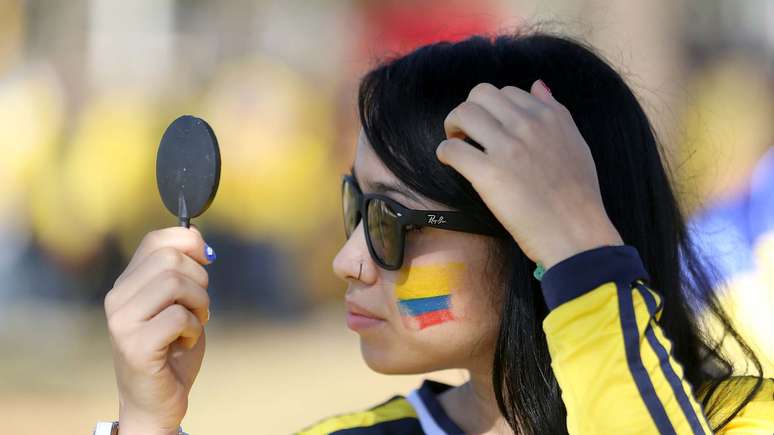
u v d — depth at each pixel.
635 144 4.37
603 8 10.93
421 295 4.11
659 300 3.49
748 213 12.95
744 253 9.60
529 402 3.97
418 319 4.14
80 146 19.91
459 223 4.03
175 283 3.69
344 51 22.38
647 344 3.41
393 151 4.06
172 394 3.74
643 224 4.28
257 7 22.84
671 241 4.43
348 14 22.69
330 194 20.77
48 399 13.77
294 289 20.41
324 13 22.80
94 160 19.70
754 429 3.94
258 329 18.48
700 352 4.51
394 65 4.27
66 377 14.90
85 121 20.19
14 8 21.27
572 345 3.40
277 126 20.64
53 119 20.16
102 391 14.27
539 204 3.51
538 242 3.50
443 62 4.20
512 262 4.04
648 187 4.39
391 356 4.23
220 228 20.22
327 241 20.73
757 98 22.33
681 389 3.42
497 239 4.07
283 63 22.23
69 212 19.59
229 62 21.97
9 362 15.56
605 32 12.24
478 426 4.35
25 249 19.67
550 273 3.46
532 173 3.54
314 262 20.61
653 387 3.37
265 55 22.36
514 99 3.69
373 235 4.16
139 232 19.84
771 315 9.28
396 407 4.51
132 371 3.68
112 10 22.02
